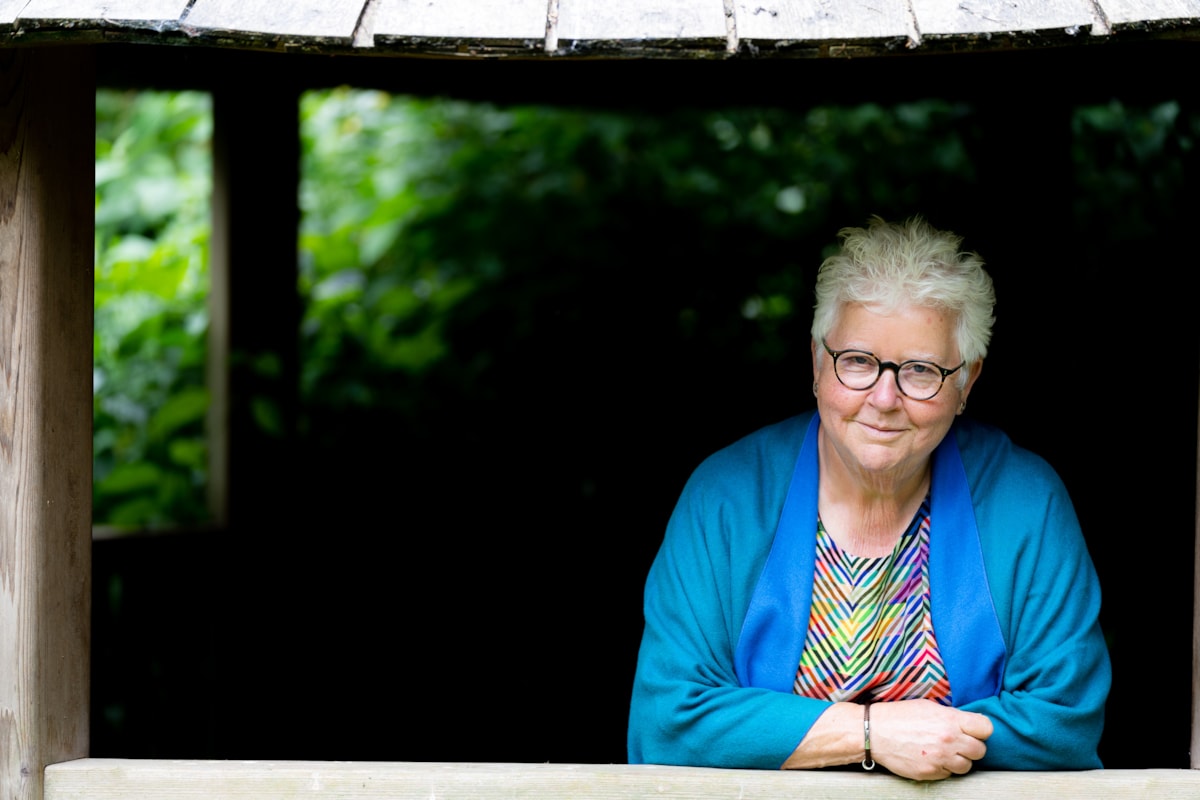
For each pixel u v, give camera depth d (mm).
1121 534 4824
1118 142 5035
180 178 7117
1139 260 4930
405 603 6160
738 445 2627
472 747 5855
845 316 2295
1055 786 2229
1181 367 4770
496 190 7172
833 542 2447
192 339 6152
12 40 1950
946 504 2430
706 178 6965
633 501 6477
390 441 6328
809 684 2408
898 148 6539
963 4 1969
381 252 7102
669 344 6746
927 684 2381
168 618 4863
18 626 2281
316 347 6500
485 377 6637
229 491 5422
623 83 4805
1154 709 4691
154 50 4434
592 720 6043
